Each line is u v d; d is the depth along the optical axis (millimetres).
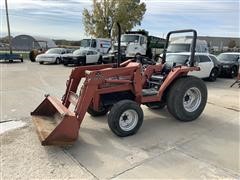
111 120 4480
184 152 4051
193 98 5688
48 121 4570
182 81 5387
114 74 4641
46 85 9836
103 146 4223
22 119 5488
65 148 4102
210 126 5340
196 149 4172
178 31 5988
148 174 3391
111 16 30188
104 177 3316
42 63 20844
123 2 29500
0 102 6988
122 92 5078
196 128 5195
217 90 9641
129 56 18312
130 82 4883
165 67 6047
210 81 12055
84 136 4625
